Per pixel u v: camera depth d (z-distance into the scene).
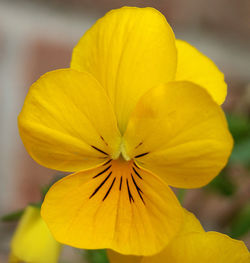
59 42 0.26
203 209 0.27
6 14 0.26
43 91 0.13
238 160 0.21
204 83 0.14
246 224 0.22
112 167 0.14
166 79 0.13
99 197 0.14
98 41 0.14
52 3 0.26
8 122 0.26
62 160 0.13
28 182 0.27
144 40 0.13
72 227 0.13
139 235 0.13
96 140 0.13
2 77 0.26
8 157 0.27
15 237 0.17
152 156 0.13
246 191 0.26
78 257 0.23
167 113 0.13
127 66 0.13
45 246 0.17
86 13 0.26
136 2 0.26
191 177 0.13
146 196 0.13
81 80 0.13
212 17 0.27
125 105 0.13
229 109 0.26
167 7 0.27
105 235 0.13
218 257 0.14
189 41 0.27
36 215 0.17
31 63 0.26
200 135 0.12
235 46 0.28
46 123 0.13
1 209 0.27
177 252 0.14
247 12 0.27
